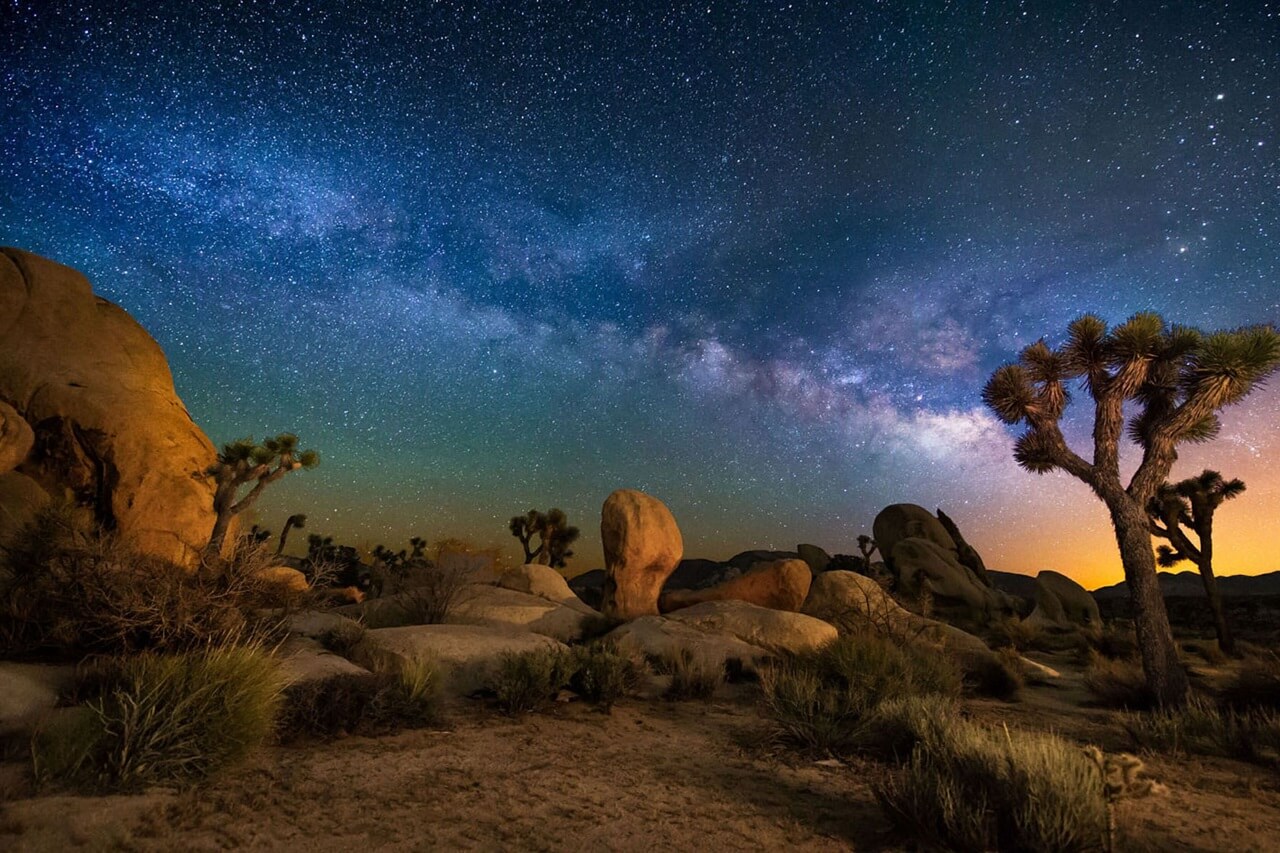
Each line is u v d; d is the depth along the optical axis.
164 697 4.87
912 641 12.85
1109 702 10.66
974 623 26.98
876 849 4.28
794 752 6.72
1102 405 10.82
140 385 18.83
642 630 13.38
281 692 6.26
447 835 4.16
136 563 7.53
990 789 4.40
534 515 26.61
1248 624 29.64
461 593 15.25
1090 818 3.95
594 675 9.30
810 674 8.70
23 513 13.19
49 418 16.23
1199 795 5.80
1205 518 20.17
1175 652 9.81
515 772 5.71
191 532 16.88
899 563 30.84
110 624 6.75
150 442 16.91
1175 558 21.58
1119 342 10.65
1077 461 10.84
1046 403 11.40
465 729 7.26
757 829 4.61
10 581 7.09
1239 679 9.77
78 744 4.40
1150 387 11.26
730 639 13.13
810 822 4.79
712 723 8.38
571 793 5.22
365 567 30.19
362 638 9.91
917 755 5.00
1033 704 10.75
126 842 3.57
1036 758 4.42
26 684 5.63
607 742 7.12
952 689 9.70
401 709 7.15
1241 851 4.47
